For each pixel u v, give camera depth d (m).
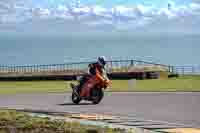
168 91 46.28
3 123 21.38
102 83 34.56
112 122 23.59
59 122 21.52
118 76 77.31
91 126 20.81
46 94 45.31
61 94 45.09
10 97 42.06
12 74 89.25
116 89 50.56
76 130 19.45
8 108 31.58
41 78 81.25
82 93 35.09
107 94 43.69
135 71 80.88
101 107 32.22
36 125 20.64
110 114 27.81
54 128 20.03
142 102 35.38
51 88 55.56
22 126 20.53
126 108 31.28
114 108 31.39
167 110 29.81
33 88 56.44
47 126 20.42
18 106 33.56
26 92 48.41
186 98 38.44
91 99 34.97
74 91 35.50
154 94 43.00
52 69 91.38
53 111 29.34
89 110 30.27
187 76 79.94
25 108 31.67
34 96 42.97
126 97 40.19
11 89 54.91
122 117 26.05
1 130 19.94
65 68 90.88
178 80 68.69
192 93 43.66
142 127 21.77
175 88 50.97
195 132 20.22
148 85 57.62
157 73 76.44
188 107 31.52
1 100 38.97
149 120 24.75
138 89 50.22
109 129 19.92
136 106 32.50
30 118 23.14
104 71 35.06
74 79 79.44
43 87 58.28
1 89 55.00
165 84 59.19
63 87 57.50
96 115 27.02
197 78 73.75
